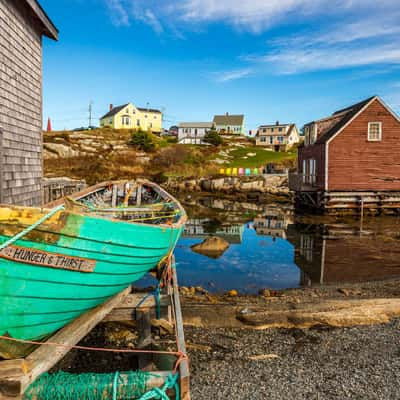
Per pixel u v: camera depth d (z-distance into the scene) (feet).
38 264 9.80
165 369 13.53
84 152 153.28
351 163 74.95
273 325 20.04
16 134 28.71
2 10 25.91
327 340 18.30
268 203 96.07
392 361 16.11
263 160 165.99
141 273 14.96
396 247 45.85
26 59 30.96
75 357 16.56
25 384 9.14
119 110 219.20
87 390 9.53
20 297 9.78
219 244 45.06
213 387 14.06
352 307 21.59
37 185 34.01
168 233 14.99
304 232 56.44
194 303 24.00
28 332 10.43
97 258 11.23
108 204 30.42
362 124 74.54
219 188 117.29
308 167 88.53
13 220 9.36
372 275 33.88
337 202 75.51
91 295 11.94
